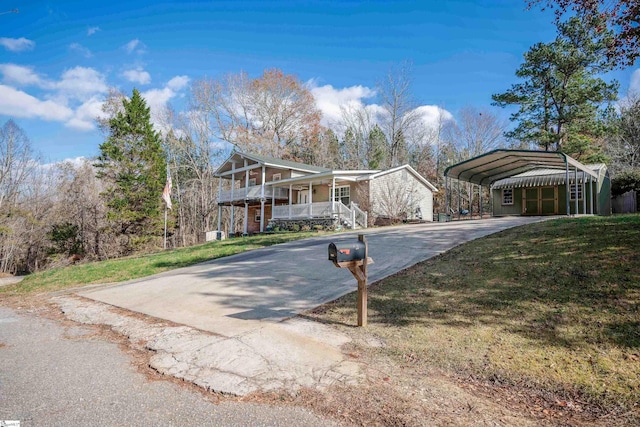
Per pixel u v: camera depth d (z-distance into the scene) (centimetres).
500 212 2233
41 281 1088
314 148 4188
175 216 3306
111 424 268
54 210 2998
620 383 305
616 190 2241
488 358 369
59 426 265
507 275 588
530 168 1988
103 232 2722
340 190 2372
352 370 358
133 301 710
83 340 499
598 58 2220
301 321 517
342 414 277
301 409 287
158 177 2742
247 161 2580
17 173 3022
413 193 2477
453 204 3778
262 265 937
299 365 372
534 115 2623
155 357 413
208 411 287
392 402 294
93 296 790
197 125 3669
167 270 1064
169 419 274
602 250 604
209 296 689
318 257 975
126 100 2812
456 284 591
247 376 351
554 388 310
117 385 341
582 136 2425
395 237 1166
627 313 412
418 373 350
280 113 4156
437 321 473
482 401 295
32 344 484
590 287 489
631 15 746
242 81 3962
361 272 483
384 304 554
